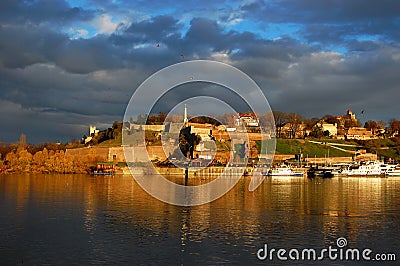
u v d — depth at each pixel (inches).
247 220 2544.3
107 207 3021.7
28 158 7755.9
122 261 1708.9
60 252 1823.3
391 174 7564.0
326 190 4603.8
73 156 7790.4
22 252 1823.3
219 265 1672.0
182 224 2400.3
